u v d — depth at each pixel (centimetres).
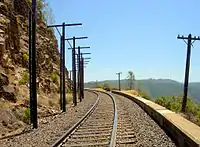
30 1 3681
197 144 747
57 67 4362
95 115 1945
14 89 2020
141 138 1088
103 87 9944
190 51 2725
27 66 2780
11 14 2738
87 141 1056
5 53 2283
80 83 4638
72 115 2027
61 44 2591
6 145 1073
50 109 2286
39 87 2812
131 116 1827
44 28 4291
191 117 2453
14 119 1534
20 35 3055
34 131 1380
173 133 1085
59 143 1004
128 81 9494
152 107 1808
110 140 995
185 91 2742
